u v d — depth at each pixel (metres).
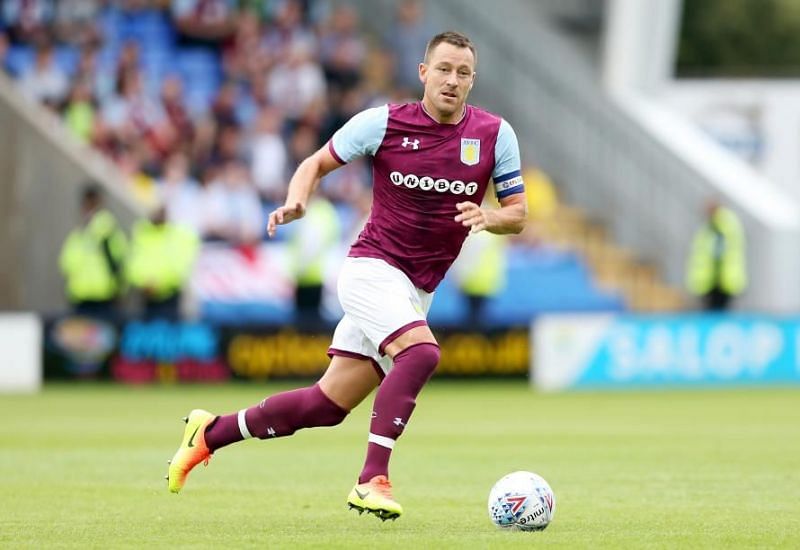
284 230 84.06
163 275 72.69
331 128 88.88
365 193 87.56
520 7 96.06
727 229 81.38
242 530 25.00
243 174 83.31
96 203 72.75
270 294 81.75
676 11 93.25
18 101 77.25
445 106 24.75
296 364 73.38
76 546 22.88
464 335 75.31
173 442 45.03
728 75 97.88
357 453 42.09
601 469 37.22
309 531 24.81
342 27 92.94
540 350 74.56
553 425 52.34
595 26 96.69
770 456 40.75
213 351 72.88
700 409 60.62
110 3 90.06
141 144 85.12
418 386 24.52
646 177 89.75
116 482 33.91
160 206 72.81
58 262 77.12
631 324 75.44
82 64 87.19
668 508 28.69
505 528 24.81
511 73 94.00
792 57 100.25
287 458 40.44
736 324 77.19
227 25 90.31
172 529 25.19
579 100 92.12
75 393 67.62
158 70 89.56
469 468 37.56
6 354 70.94
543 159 93.06
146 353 72.44
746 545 22.91
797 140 94.56
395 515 24.12
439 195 25.12
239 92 88.75
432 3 95.44
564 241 89.31
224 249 82.25
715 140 94.00
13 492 31.69
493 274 76.31
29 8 88.31
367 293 24.97
